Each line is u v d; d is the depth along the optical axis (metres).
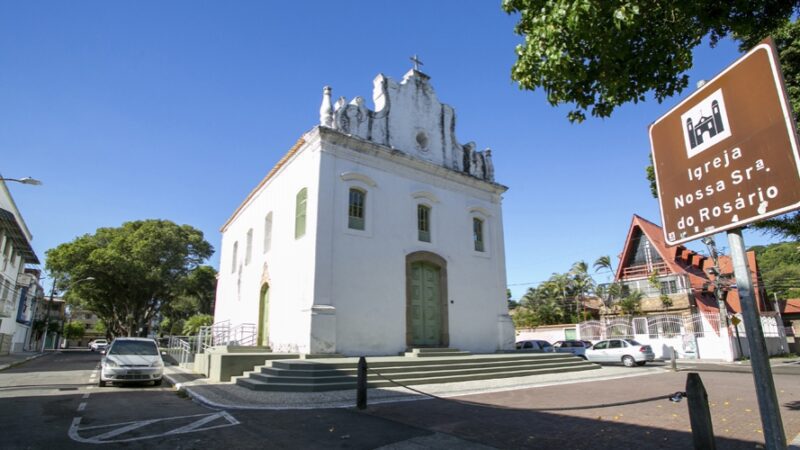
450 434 6.98
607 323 33.62
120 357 13.95
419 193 17.98
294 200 17.00
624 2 5.20
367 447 6.30
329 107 16.20
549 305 42.59
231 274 25.06
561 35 5.67
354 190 16.31
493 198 21.11
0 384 14.17
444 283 17.95
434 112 19.70
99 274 39.03
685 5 5.52
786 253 46.66
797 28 7.90
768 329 32.72
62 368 22.03
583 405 9.52
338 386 11.38
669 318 30.59
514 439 6.68
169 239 40.59
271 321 17.36
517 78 6.48
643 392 11.55
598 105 6.67
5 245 32.34
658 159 4.25
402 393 10.99
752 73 3.39
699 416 4.99
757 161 3.30
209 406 9.49
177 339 24.81
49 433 7.14
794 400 10.39
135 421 8.02
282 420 7.99
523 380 13.92
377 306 15.70
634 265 37.94
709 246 29.73
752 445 6.36
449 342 17.44
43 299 56.31
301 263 15.38
